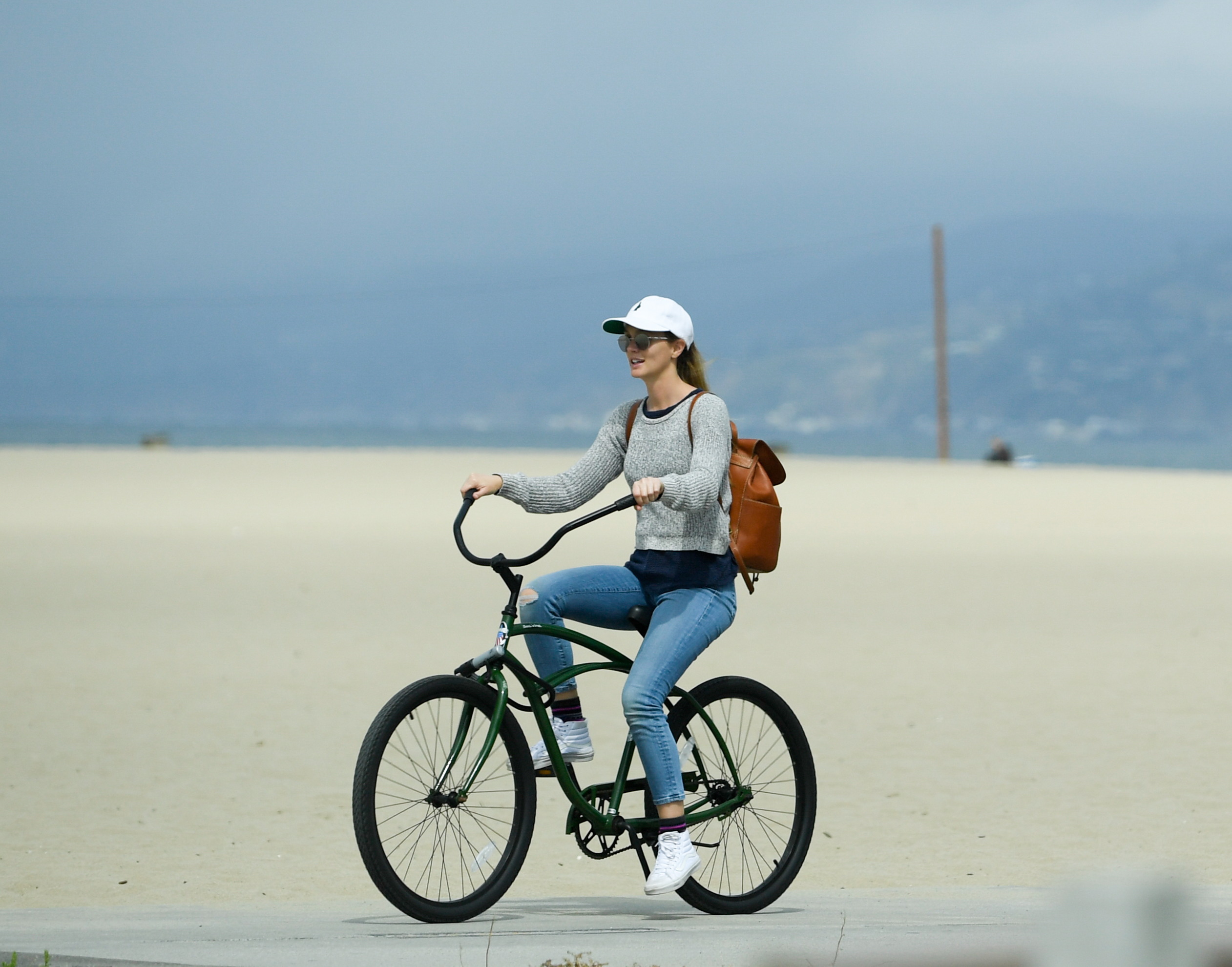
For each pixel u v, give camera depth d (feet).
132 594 107.65
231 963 20.98
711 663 78.07
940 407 429.79
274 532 158.81
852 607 101.96
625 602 29.71
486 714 28.89
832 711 65.36
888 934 22.89
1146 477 301.02
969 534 163.12
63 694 69.15
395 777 52.24
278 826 45.37
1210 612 99.96
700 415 29.32
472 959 21.26
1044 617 97.09
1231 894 29.43
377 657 79.92
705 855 38.70
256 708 65.77
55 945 22.97
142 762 55.06
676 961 20.99
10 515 180.14
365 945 22.82
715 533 29.30
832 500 219.00
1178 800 48.65
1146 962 14.02
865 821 46.19
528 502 30.14
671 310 29.63
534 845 43.73
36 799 49.11
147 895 36.83
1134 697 68.74
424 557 132.98
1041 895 33.12
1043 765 54.49
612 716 63.77
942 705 66.69
